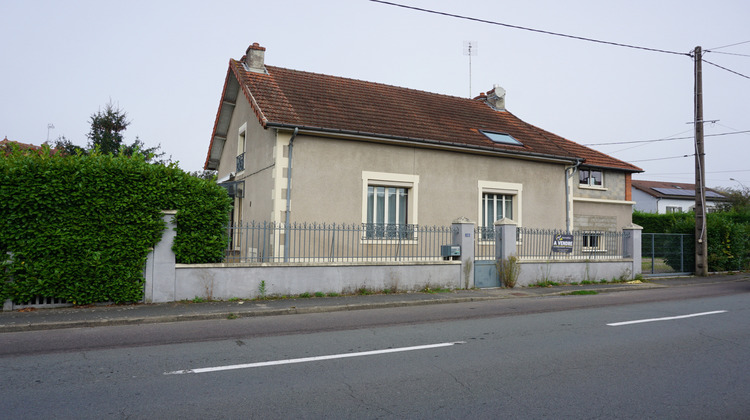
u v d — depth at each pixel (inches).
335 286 452.4
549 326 330.6
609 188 815.1
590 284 601.0
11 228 340.2
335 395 190.5
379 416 169.3
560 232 605.9
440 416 169.8
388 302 419.2
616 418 169.6
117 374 215.3
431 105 734.5
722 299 477.4
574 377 216.1
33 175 343.6
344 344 274.7
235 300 410.3
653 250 704.4
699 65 717.9
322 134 532.4
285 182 518.0
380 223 577.0
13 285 342.0
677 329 322.3
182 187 396.2
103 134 1162.6
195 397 187.2
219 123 743.1
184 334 298.5
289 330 313.1
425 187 595.5
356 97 662.5
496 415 171.2
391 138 560.7
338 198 543.5
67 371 219.5
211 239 404.8
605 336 299.6
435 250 594.6
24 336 290.4
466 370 225.5
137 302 382.0
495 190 644.7
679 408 179.9
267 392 193.5
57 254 353.1
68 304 363.9
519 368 229.5
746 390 200.7
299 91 618.5
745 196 1631.4
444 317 365.1
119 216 370.3
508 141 677.9
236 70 620.7
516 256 553.9
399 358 245.6
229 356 246.7
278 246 507.2
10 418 165.8
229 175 719.1
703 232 721.0
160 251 388.5
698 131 725.9
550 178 691.4
